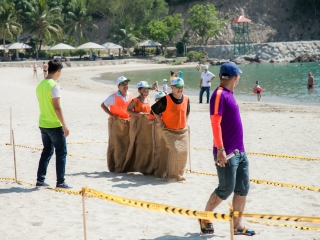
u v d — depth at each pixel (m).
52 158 12.04
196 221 7.24
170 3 128.38
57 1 102.88
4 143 14.17
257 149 13.53
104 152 13.13
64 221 7.29
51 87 8.74
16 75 59.19
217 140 6.06
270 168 11.01
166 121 9.73
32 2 91.38
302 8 124.31
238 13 125.62
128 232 6.77
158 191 9.05
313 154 12.63
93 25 99.31
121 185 9.55
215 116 6.09
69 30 103.50
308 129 16.86
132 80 57.00
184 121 9.80
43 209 7.91
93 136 15.74
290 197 8.50
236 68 6.25
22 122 18.88
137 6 108.38
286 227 6.93
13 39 88.69
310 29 122.00
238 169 6.32
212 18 107.00
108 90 40.72
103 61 88.25
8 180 9.90
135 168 10.73
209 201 6.46
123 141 10.86
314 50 106.00
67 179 10.13
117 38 98.31
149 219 7.35
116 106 10.81
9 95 31.39
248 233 6.54
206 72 28.08
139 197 8.62
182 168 9.84
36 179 9.99
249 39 120.50
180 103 9.62
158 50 106.00
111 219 7.36
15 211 7.81
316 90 39.12
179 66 89.00
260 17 125.25
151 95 35.56
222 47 107.31
